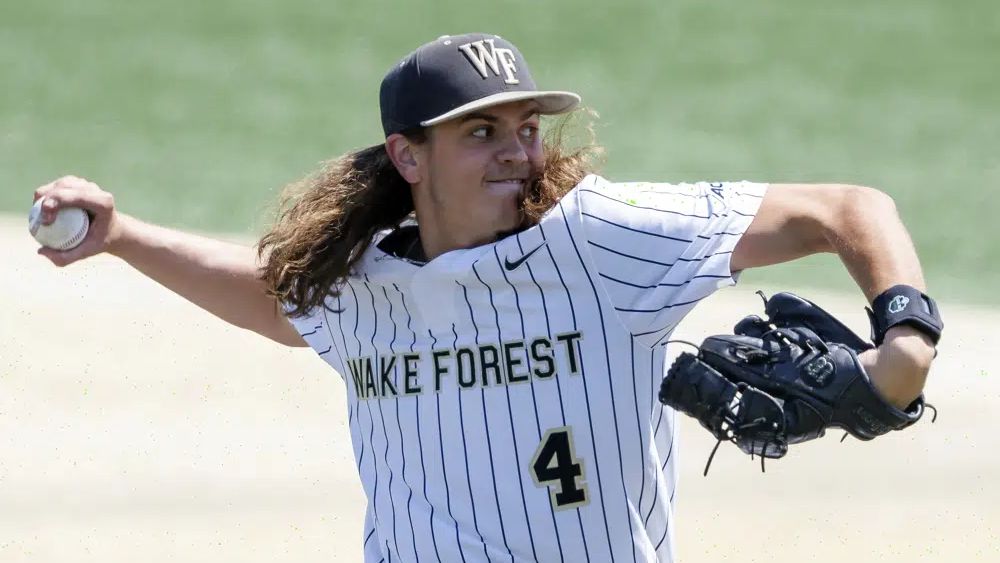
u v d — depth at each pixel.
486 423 12.85
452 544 13.04
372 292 13.45
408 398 13.27
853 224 11.69
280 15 67.69
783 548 22.66
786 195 12.23
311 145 52.28
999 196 48.00
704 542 22.89
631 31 67.12
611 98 58.59
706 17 69.62
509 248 12.55
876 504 24.45
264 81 59.28
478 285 12.73
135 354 30.67
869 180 49.97
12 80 57.88
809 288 36.88
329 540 22.66
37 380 29.09
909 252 11.50
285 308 14.32
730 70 62.50
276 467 25.83
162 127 53.53
